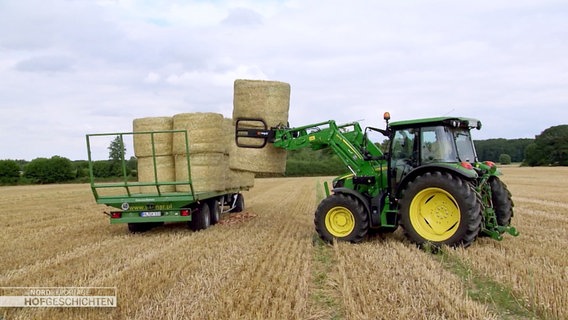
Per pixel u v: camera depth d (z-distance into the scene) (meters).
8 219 13.57
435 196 7.27
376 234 8.74
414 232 7.29
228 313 4.48
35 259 7.41
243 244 8.16
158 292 5.20
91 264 6.79
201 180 10.23
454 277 5.50
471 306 4.41
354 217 7.84
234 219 12.14
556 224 9.95
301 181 38.16
